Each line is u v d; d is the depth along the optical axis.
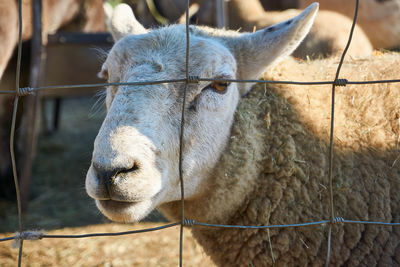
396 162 2.53
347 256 2.45
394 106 2.60
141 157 2.04
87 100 10.35
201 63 2.30
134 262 3.89
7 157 5.29
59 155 6.75
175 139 2.24
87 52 5.38
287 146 2.52
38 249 4.05
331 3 7.45
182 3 6.89
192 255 3.99
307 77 2.79
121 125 2.07
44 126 7.65
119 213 2.07
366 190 2.50
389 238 2.44
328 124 2.58
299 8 7.64
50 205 5.13
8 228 4.54
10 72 5.11
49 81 5.26
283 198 2.51
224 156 2.48
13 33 4.71
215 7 5.96
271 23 5.76
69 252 4.04
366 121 2.59
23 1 4.91
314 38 5.36
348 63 2.92
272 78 2.71
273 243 2.50
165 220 4.65
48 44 5.14
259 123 2.58
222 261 2.71
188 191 2.41
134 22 2.89
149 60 2.29
